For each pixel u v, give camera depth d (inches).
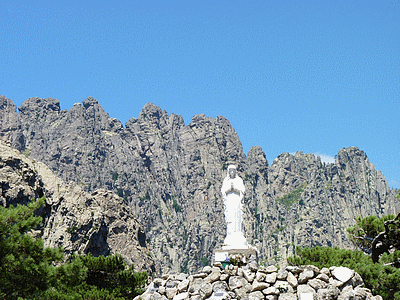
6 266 1030.4
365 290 912.3
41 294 1058.1
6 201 4151.1
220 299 922.1
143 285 1473.9
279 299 910.4
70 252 4571.9
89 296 1347.2
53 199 4854.8
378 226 1470.2
